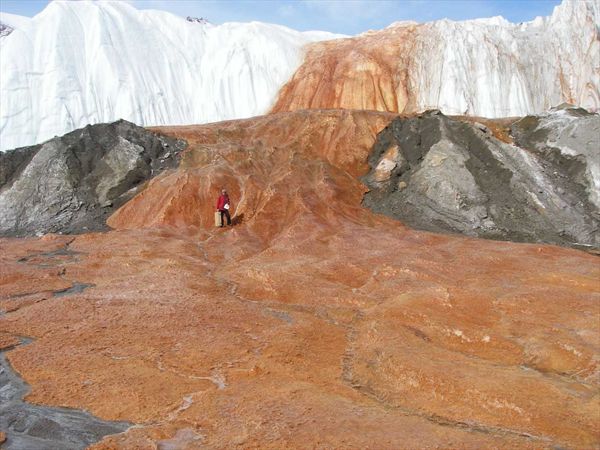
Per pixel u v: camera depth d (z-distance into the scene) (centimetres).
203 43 4344
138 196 2211
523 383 776
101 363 863
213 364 865
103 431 685
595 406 721
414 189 2225
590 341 945
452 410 720
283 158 2472
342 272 1419
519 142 2458
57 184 2275
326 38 4719
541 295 1192
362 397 761
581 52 3609
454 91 3478
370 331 989
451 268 1446
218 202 1973
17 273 1409
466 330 992
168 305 1137
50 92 3603
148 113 3759
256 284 1319
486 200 2075
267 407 710
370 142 2619
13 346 948
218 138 2664
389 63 3778
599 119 2242
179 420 693
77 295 1214
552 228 1956
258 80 3997
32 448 654
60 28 3819
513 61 3638
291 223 1933
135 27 4100
